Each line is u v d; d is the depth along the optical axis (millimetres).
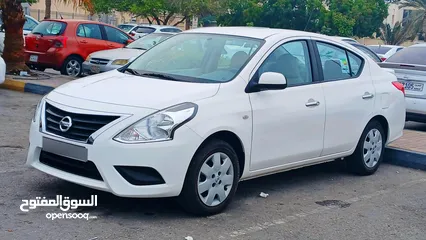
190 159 5594
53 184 6586
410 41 46281
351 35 36500
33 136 5992
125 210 5965
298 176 7852
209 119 5730
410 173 8391
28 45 16156
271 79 6184
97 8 34625
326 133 7137
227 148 5930
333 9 37469
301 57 7051
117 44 16984
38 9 40031
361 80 7770
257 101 6266
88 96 5820
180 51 6953
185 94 5797
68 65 15992
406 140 9641
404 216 6461
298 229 5828
